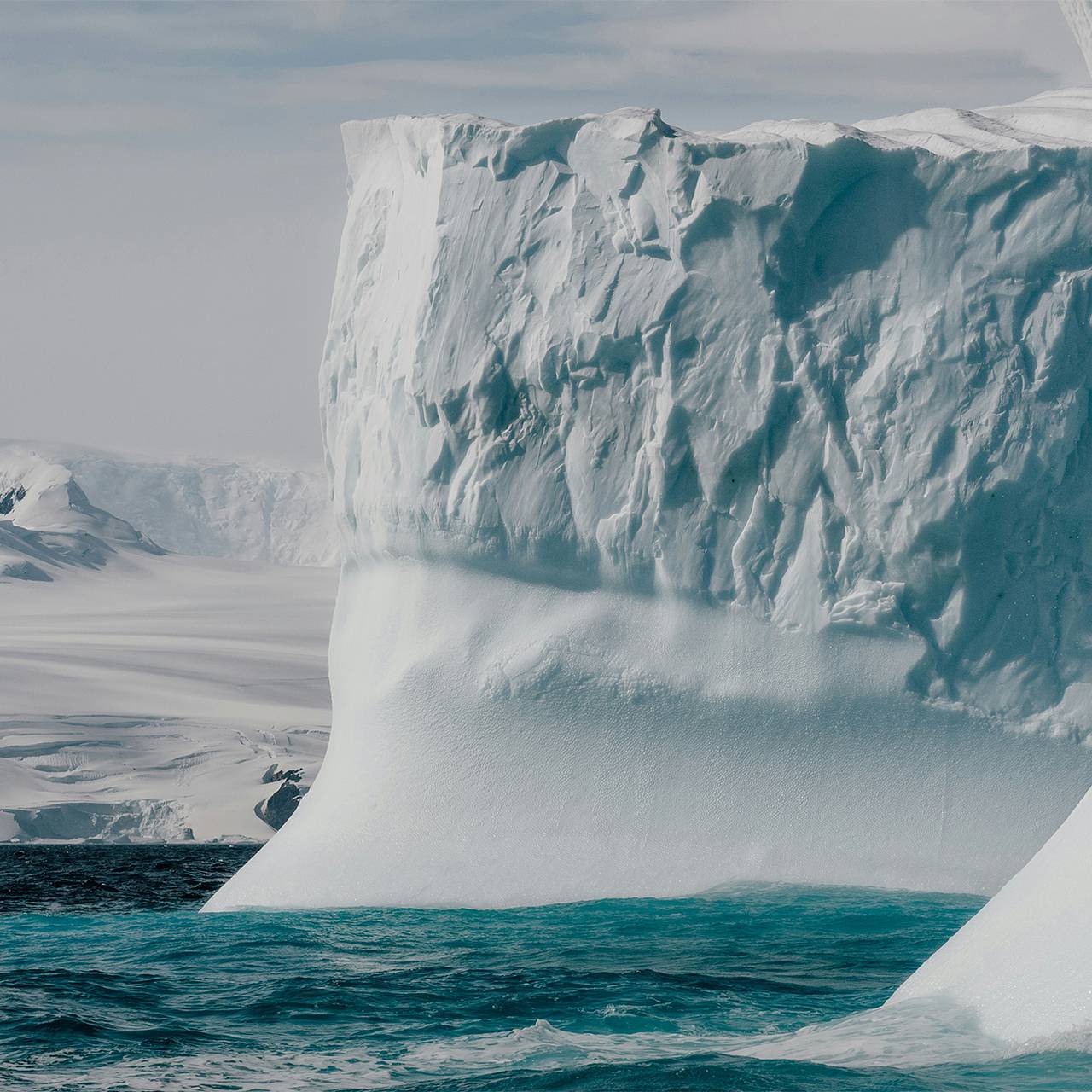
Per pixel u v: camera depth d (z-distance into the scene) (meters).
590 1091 14.78
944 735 32.56
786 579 32.94
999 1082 14.27
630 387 33.31
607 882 31.72
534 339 33.53
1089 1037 15.09
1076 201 32.97
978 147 33.25
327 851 33.44
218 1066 16.91
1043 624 32.81
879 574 32.78
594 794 32.84
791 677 32.72
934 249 33.00
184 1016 20.09
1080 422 32.75
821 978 22.70
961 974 17.22
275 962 25.00
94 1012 20.39
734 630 33.03
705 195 32.72
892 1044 15.88
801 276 33.09
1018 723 32.69
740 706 32.75
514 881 31.89
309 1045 18.06
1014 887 18.03
